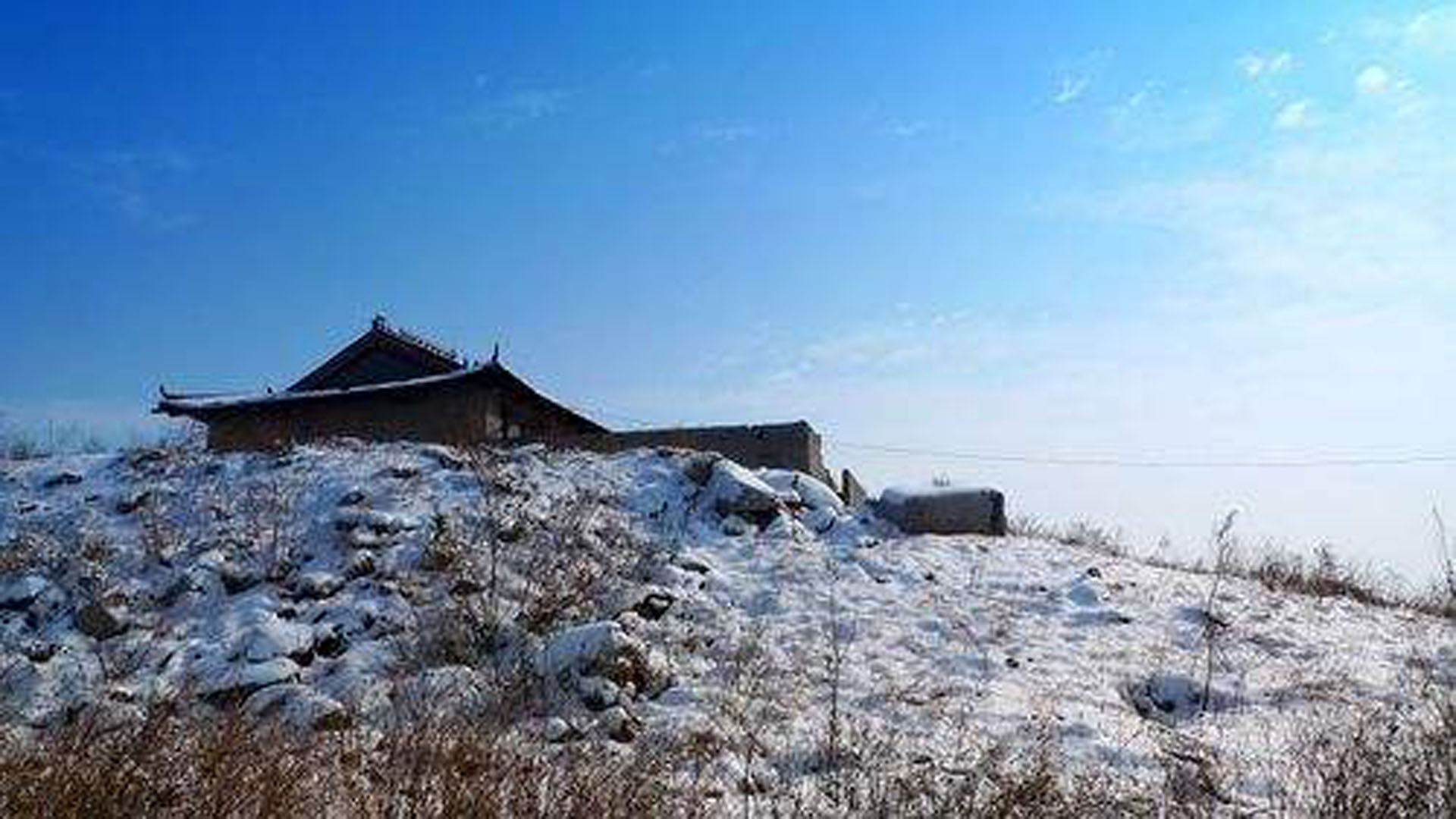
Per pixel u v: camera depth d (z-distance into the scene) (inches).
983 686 460.4
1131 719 431.2
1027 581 596.7
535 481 669.3
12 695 425.1
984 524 682.2
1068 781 355.9
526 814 282.8
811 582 577.6
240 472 681.0
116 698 417.7
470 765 302.8
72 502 646.5
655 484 681.0
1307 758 375.2
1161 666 495.2
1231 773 370.6
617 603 515.8
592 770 316.2
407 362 1288.1
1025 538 690.2
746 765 352.5
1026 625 539.8
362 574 547.5
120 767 278.5
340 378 1300.4
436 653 473.4
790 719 413.1
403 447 729.0
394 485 649.0
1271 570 694.5
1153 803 336.2
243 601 523.2
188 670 453.4
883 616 539.8
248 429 1187.3
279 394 1208.2
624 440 881.5
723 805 329.7
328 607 515.5
